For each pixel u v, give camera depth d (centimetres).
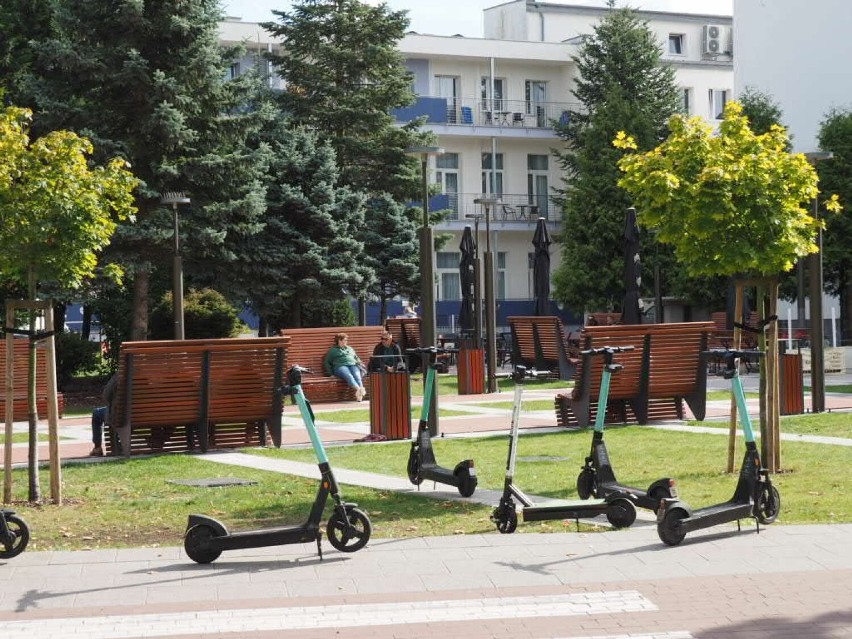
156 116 2497
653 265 4262
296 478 1205
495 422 1797
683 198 1125
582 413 1644
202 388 1448
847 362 3091
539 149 5456
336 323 3441
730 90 5794
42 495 1120
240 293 2834
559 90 5506
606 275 4325
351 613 669
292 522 955
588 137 4412
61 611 680
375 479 1189
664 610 667
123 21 2519
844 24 4503
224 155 2650
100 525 961
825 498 1011
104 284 2595
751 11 4884
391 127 3566
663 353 1677
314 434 824
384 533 902
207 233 2564
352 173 3512
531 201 5422
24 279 1146
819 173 3522
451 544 849
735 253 1132
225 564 798
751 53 4897
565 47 5369
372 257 3359
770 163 1123
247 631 635
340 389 2297
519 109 5412
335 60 3506
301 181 3044
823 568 761
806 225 1187
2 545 873
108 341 3084
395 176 3525
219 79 2664
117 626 646
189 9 2584
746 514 866
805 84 4669
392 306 4828
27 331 1080
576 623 644
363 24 3538
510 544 847
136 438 1483
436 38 5150
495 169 5291
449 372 3291
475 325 2792
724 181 1112
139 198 2584
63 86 2561
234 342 1447
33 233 1034
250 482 1179
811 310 1806
